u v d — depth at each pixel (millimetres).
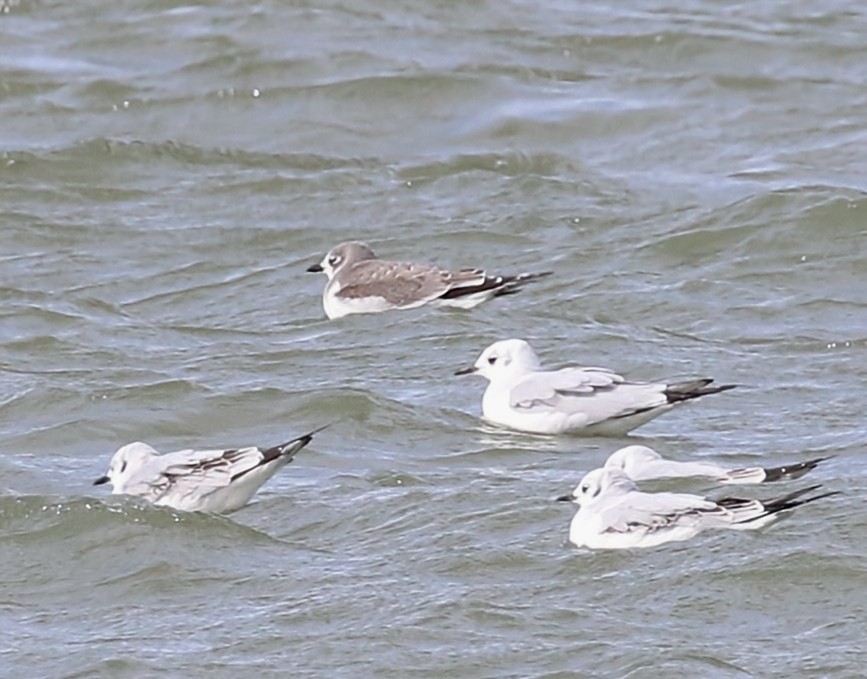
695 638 12305
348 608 12875
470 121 26281
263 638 12547
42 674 12219
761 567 13117
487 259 22266
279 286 21688
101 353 19328
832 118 26188
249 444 16641
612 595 12906
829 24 29047
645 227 22859
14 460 16172
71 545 14133
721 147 25422
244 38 28547
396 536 14117
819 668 11844
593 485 13883
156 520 14312
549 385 16562
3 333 20016
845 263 21562
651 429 16703
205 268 22250
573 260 22016
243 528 14328
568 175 24578
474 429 16688
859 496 14352
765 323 19875
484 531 14094
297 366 18766
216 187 24609
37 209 23953
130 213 23891
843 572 13031
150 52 28406
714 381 18016
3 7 29750
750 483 14633
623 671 11875
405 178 24688
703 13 29516
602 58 28094
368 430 16734
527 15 29469
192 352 19391
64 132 26109
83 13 29469
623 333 19531
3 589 13648
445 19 29344
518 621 12578
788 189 23297
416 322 20047
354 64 27750
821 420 16766
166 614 13070
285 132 26172
